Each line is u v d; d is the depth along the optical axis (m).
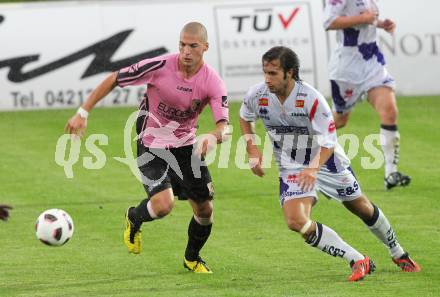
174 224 33.47
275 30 58.34
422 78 59.44
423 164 43.00
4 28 57.62
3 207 23.45
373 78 39.22
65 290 25.23
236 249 29.95
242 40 58.16
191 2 58.38
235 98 58.12
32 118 55.16
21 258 29.06
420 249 29.55
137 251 26.88
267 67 24.59
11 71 57.56
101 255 29.39
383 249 29.83
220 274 26.95
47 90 57.72
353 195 26.33
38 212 35.44
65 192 38.78
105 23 58.06
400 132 49.84
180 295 24.55
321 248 25.77
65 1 58.28
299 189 25.69
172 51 58.12
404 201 36.50
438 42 59.38
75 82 57.84
